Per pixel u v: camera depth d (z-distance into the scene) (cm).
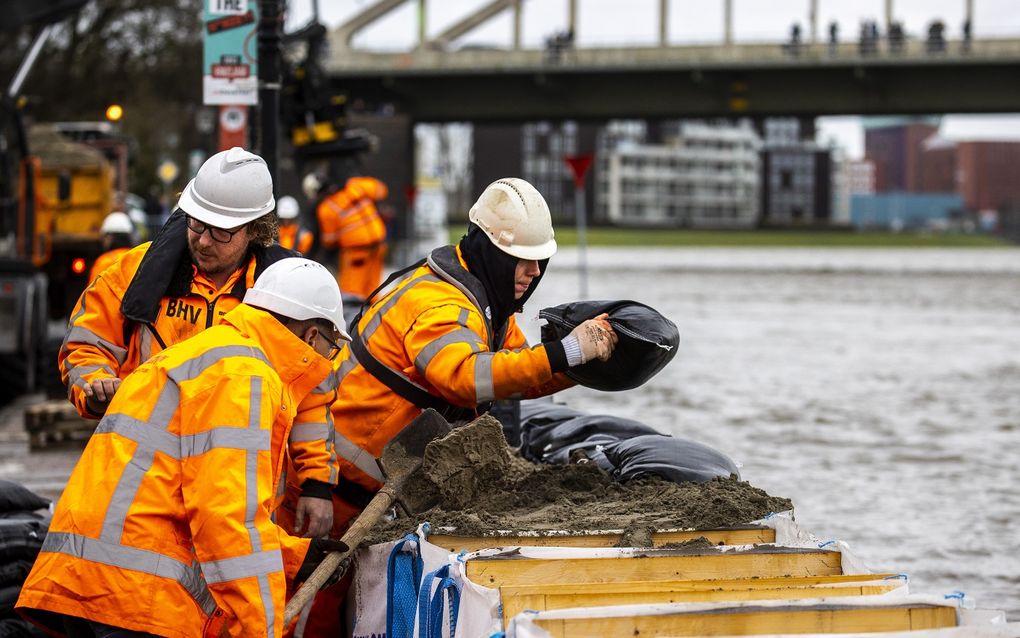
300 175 1672
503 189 562
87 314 544
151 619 434
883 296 4216
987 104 5994
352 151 1650
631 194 18262
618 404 1596
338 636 576
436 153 13000
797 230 18050
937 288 4812
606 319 545
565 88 6328
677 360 2150
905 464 1181
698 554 469
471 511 527
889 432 1380
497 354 529
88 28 4581
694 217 19062
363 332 565
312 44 1600
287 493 534
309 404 489
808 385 1816
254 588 427
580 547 478
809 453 1239
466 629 425
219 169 514
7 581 579
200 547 429
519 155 17475
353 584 532
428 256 566
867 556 836
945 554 846
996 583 777
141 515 436
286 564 470
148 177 4772
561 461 661
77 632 454
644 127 19162
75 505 440
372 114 6662
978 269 6912
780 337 2630
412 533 504
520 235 555
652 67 6078
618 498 557
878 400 1653
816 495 1034
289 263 468
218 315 523
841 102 6144
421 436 534
